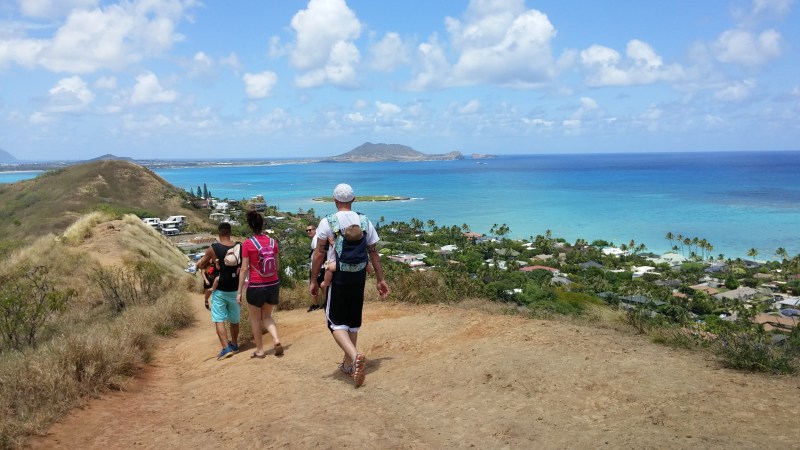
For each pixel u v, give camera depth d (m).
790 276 71.94
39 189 99.88
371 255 5.26
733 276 73.00
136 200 105.50
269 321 6.89
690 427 3.28
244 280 6.70
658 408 3.64
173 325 10.15
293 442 3.62
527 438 3.46
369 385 5.00
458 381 4.70
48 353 5.80
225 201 137.88
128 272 13.77
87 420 4.63
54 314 10.71
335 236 4.99
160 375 6.58
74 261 15.34
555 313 8.46
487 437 3.56
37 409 4.66
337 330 5.10
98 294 12.84
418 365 5.36
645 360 4.72
